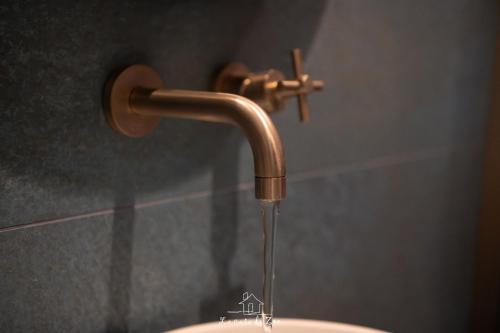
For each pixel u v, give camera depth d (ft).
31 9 1.70
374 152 3.27
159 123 2.12
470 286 4.55
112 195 1.99
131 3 1.96
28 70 1.72
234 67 2.31
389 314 3.61
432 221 3.92
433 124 3.76
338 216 3.07
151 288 2.17
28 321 1.80
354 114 3.07
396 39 3.30
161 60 2.08
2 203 1.70
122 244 2.05
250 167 2.53
